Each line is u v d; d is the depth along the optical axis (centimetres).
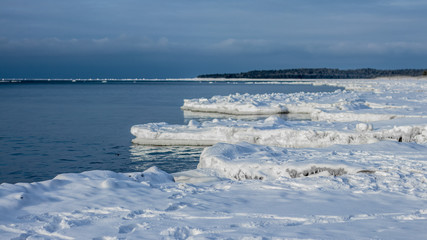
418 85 9331
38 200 889
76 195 940
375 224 703
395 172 1163
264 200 905
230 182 1155
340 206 839
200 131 2509
